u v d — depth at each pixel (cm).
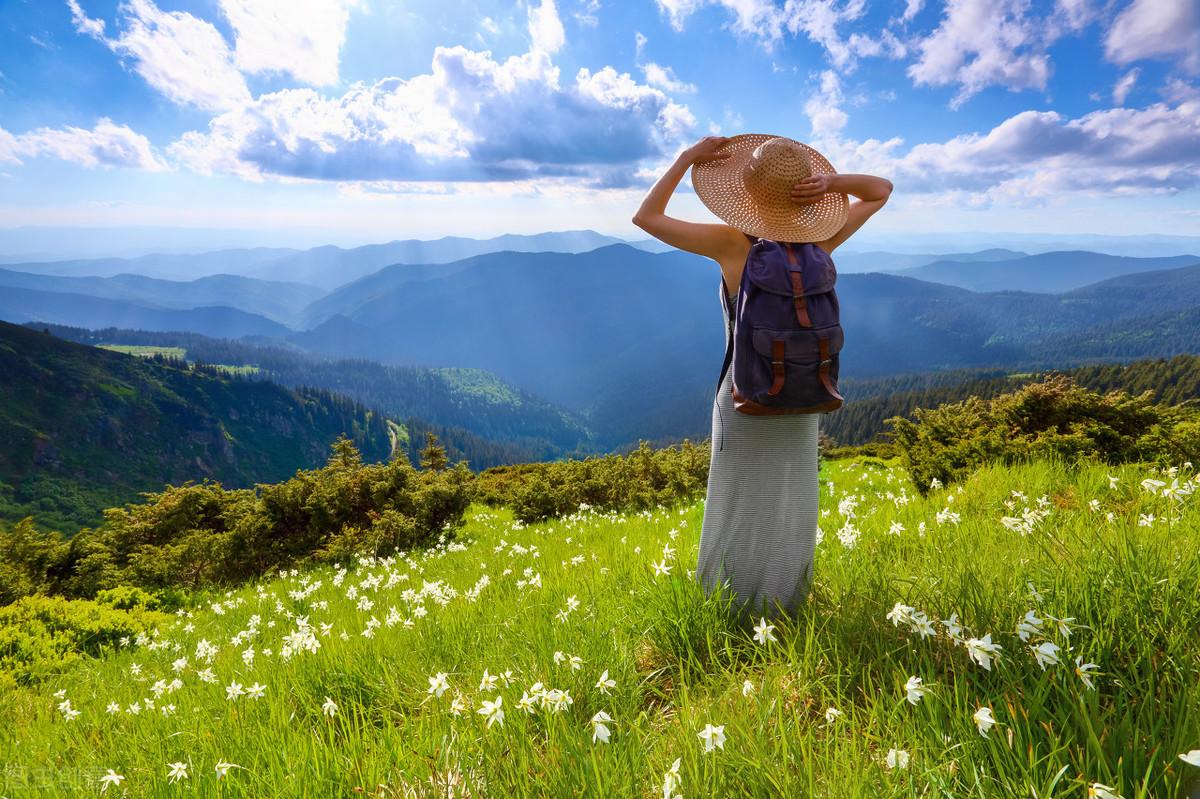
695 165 357
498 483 3506
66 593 1498
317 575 1340
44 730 448
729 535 333
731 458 333
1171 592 231
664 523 914
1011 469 680
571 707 256
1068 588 251
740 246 334
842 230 338
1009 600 256
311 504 1675
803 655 259
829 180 325
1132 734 171
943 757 179
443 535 1614
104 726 404
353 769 232
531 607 432
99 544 1661
